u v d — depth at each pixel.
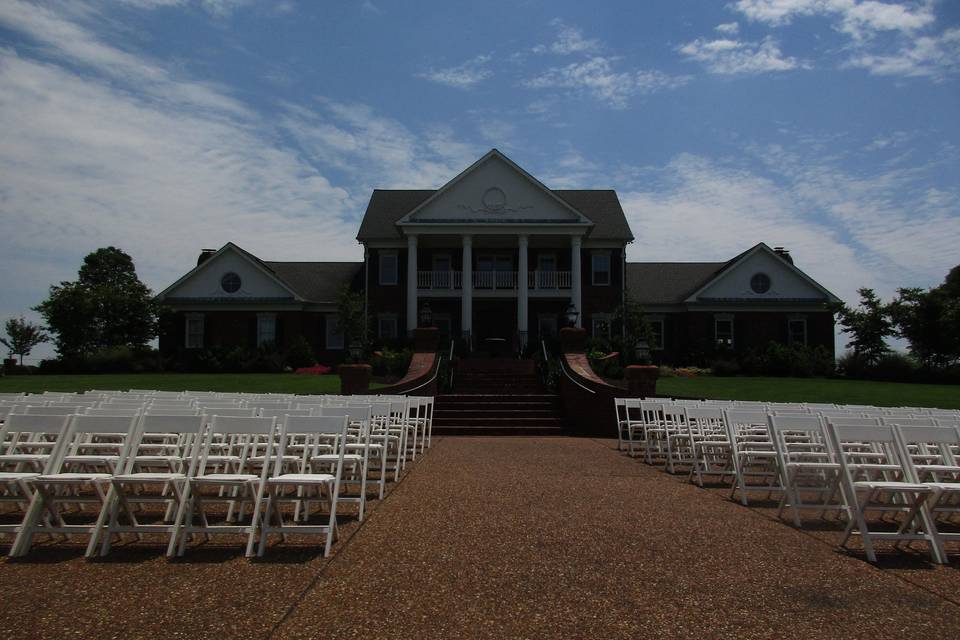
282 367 35.03
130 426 6.82
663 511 8.28
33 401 11.25
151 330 39.06
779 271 38.38
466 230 34.06
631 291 39.62
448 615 4.78
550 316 36.72
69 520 7.66
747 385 28.83
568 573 5.71
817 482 9.66
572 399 19.95
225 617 4.71
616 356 27.16
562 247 37.25
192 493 6.55
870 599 5.20
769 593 5.30
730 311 38.19
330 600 5.05
